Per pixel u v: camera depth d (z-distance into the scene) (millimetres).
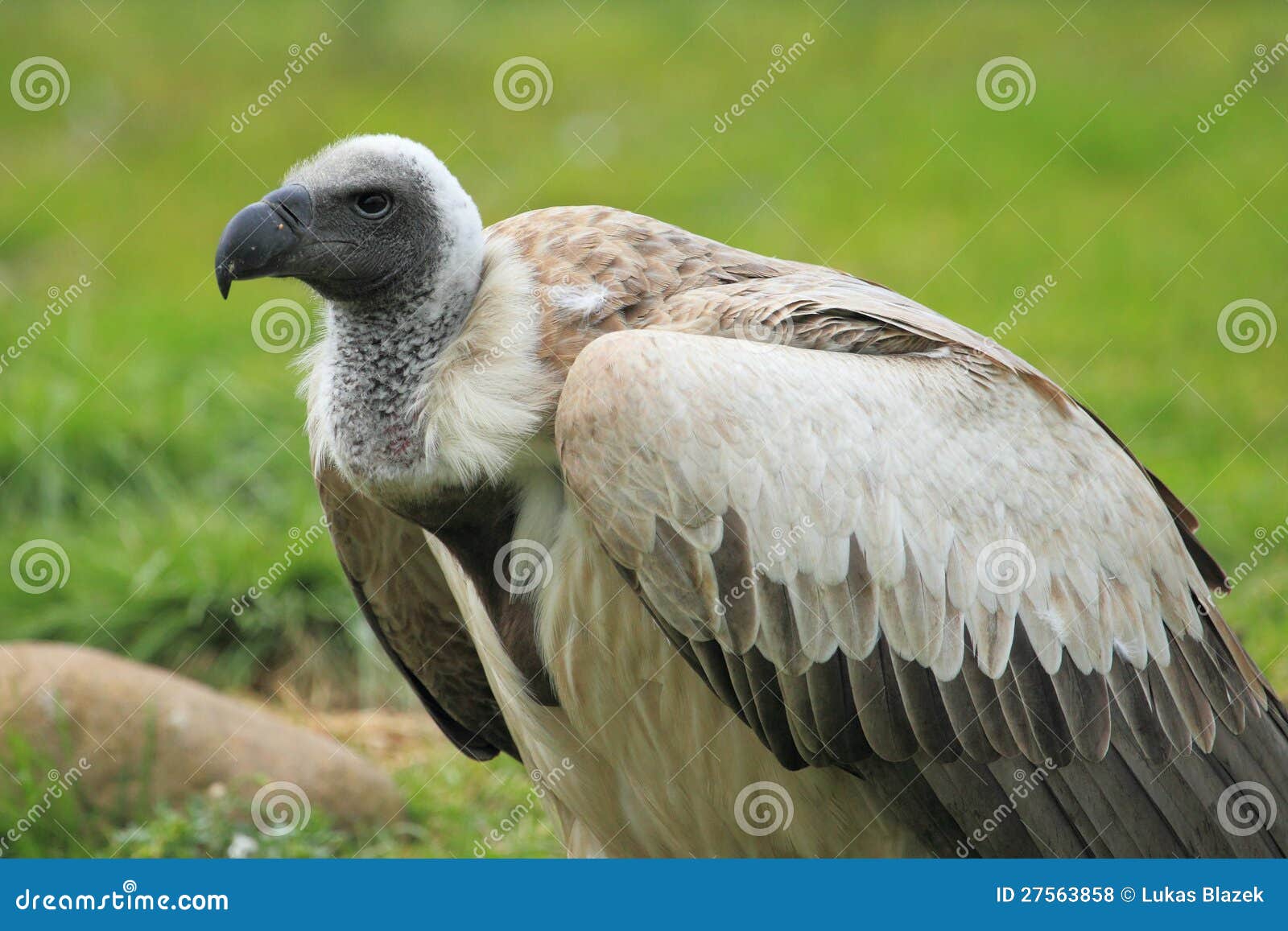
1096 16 24391
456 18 25312
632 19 25312
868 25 24234
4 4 25047
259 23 24891
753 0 25938
